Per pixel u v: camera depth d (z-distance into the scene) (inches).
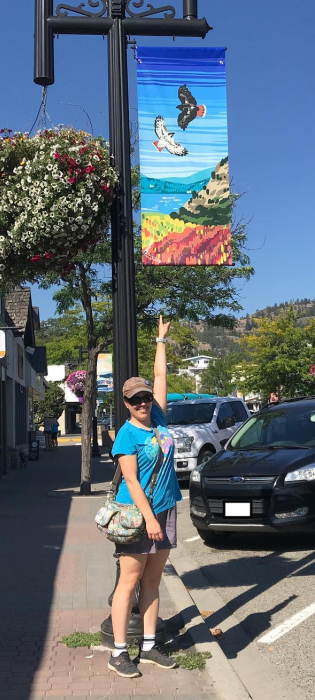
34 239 215.0
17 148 219.9
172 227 234.8
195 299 691.4
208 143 238.2
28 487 710.5
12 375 951.0
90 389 636.1
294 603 275.1
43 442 1581.0
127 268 225.5
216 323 708.0
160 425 200.1
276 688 196.4
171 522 197.6
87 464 629.3
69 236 219.0
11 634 227.0
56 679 189.0
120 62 233.1
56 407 2246.6
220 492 363.6
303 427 415.5
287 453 380.8
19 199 216.4
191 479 391.9
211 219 236.8
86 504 564.1
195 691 181.2
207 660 201.0
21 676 191.0
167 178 235.8
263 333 1883.6
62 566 330.3
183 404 725.3
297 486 353.4
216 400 728.3
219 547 391.9
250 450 400.5
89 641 216.1
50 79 235.8
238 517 358.0
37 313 1433.3
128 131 231.9
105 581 299.9
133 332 223.1
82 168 217.5
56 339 1596.9
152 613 202.1
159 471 193.8
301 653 222.5
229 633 244.7
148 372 1444.4
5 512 521.7
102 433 1630.2
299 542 388.8
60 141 219.0
